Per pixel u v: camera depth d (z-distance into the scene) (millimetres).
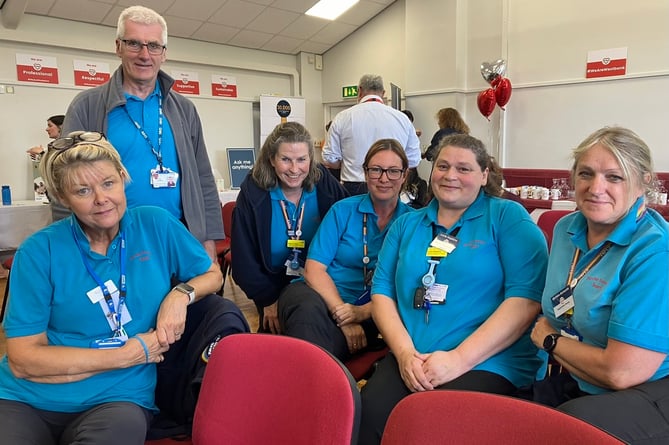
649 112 4539
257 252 2154
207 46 6723
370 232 2043
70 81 5641
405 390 1449
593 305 1214
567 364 1264
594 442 699
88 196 1282
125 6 5422
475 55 5730
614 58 4672
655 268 1120
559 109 5113
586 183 1233
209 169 2176
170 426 1429
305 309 1772
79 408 1290
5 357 1404
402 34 6465
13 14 4891
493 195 1670
